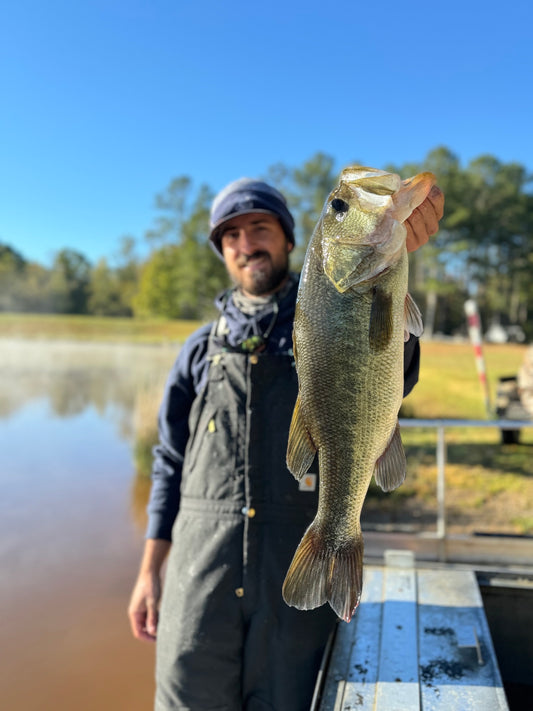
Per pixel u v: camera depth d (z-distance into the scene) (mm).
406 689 2006
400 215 1749
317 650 2176
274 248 2568
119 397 17203
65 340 45188
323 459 1879
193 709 2174
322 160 50375
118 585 5297
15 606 4898
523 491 6941
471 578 2848
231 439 2295
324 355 1848
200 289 53125
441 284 57500
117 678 3957
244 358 2361
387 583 2816
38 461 9602
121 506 7445
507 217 60719
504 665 2787
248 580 2176
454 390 14883
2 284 85000
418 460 8367
